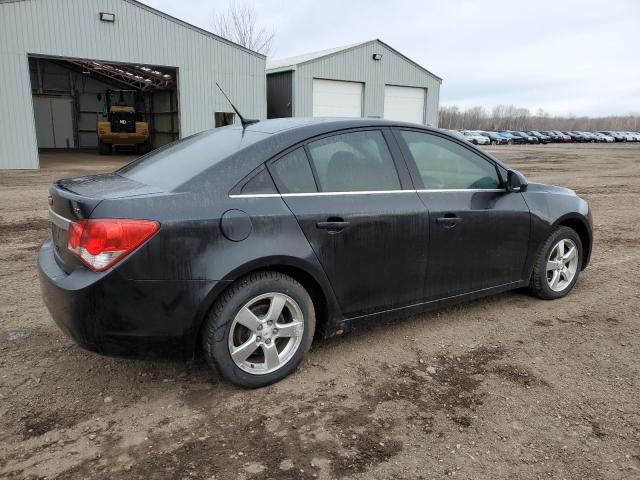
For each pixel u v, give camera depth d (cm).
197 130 2266
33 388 319
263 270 313
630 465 254
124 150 2892
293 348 329
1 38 1739
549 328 416
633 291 506
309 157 335
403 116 2930
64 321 286
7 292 486
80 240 279
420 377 337
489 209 407
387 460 256
